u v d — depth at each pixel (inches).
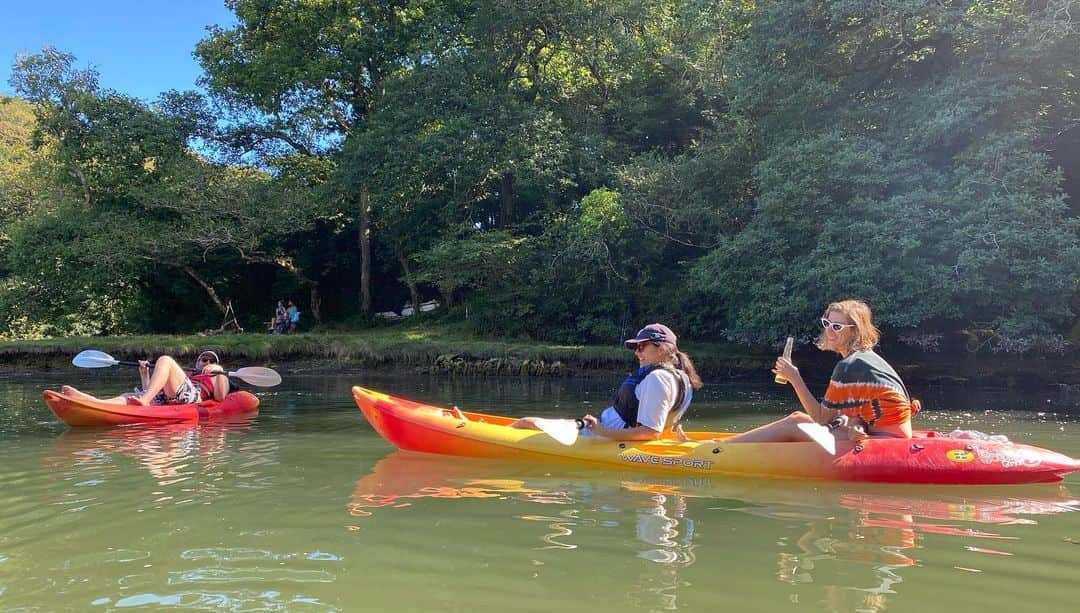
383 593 93.6
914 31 447.5
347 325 903.7
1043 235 367.6
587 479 165.8
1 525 126.6
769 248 466.6
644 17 718.5
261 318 974.4
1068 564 105.0
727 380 503.2
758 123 532.7
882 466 159.2
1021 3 414.6
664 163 636.1
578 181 749.9
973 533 120.9
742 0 619.5
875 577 99.3
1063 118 436.5
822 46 477.7
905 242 384.5
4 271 935.0
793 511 136.2
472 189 771.4
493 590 94.4
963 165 395.9
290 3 842.2
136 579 99.2
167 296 957.8
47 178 880.3
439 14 787.4
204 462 188.2
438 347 593.9
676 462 170.9
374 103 857.5
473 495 149.7
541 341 699.4
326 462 187.6
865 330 170.2
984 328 463.5
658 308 668.1
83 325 864.9
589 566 103.7
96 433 244.1
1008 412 302.4
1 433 244.8
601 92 780.6
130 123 832.3
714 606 88.4
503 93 722.8
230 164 921.5
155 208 848.9
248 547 113.7
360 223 920.3
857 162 422.3
